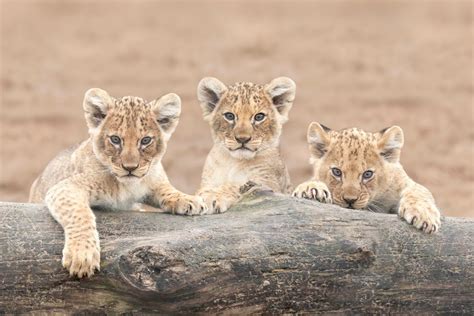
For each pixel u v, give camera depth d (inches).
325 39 1627.7
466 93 1262.3
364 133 520.1
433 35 1632.6
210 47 1592.0
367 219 407.8
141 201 454.9
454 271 403.2
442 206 805.2
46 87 1332.4
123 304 383.2
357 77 1357.0
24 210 404.2
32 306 388.5
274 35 1676.9
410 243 405.1
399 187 506.6
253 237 390.0
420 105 1199.6
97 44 1649.9
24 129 1111.6
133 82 1349.7
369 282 396.8
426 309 404.2
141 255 373.1
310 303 393.4
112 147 434.6
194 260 377.7
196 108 1191.6
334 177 506.3
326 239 395.9
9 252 387.9
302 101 1221.1
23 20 1875.0
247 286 384.8
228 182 526.6
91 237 389.4
